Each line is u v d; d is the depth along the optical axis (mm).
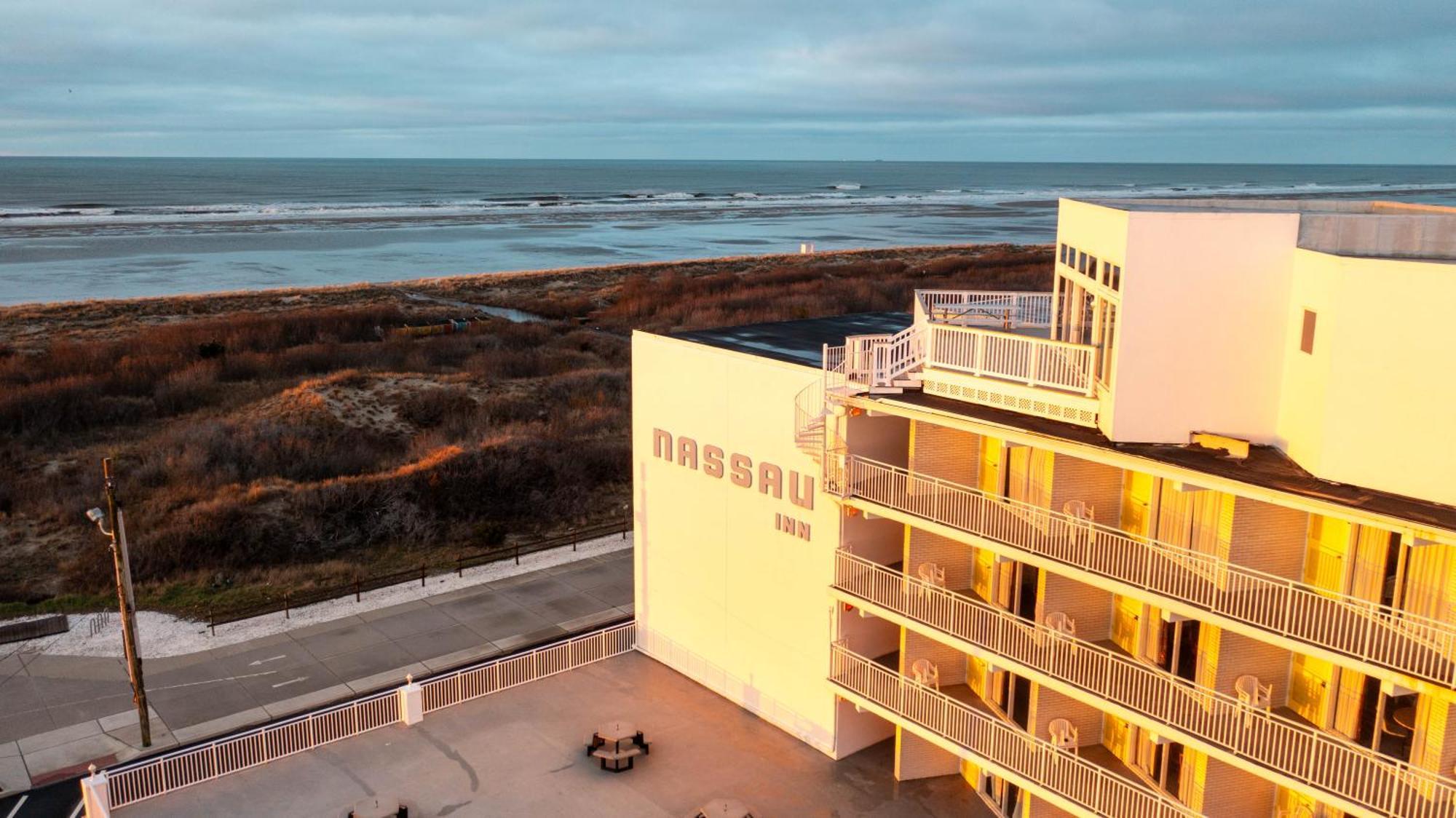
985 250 136500
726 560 26391
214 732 25984
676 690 27484
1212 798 18125
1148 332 17094
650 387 27781
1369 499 14703
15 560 37281
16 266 122250
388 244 154250
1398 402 14617
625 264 120312
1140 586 17219
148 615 33156
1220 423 17406
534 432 51438
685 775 23672
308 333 74375
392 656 30297
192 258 132875
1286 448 16891
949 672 23125
